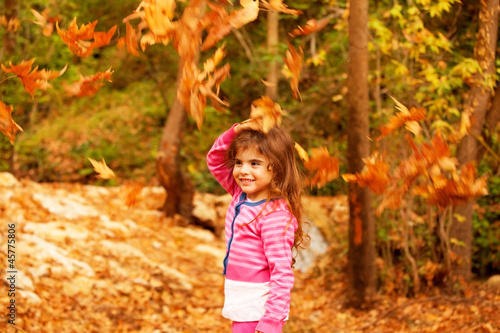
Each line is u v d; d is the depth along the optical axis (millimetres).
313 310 5629
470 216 5758
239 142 2254
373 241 5422
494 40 5215
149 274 5668
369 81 5750
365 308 5414
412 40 5312
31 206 6703
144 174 13297
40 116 15312
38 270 4727
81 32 1959
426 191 2072
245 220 2246
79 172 13273
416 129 2010
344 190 7738
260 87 13109
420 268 5676
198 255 7340
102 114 15180
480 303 5082
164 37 1822
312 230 8141
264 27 11391
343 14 5754
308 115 9070
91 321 4348
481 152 5508
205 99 1814
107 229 6941
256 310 2209
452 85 5461
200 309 5285
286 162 2277
